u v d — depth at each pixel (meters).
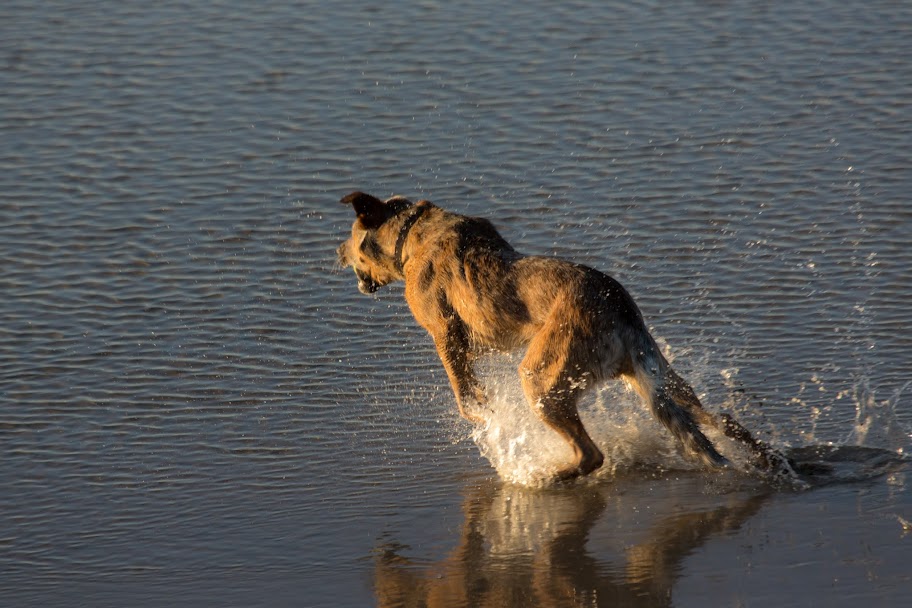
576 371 22.06
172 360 27.78
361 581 19.25
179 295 30.78
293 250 33.00
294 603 18.69
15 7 51.12
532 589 18.58
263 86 43.56
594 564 19.23
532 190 35.62
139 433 24.81
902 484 21.22
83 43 47.47
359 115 41.09
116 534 21.20
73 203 35.81
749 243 32.06
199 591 19.22
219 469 23.41
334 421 25.22
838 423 23.66
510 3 50.59
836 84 42.41
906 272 30.00
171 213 35.16
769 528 19.95
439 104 41.72
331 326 29.31
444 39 47.03
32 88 43.66
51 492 22.69
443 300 24.22
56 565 20.28
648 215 33.91
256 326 29.28
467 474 23.05
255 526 21.30
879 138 38.22
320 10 50.34
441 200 35.22
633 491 21.94
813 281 29.84
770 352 26.61
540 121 40.31
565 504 21.59
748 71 43.72
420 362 27.69
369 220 25.53
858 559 18.66
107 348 28.30
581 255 31.72
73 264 32.41
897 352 26.25
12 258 32.72
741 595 17.84
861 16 48.44
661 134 39.12
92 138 40.00
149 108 42.09
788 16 48.75
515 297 23.14
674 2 50.50
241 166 37.91
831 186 35.16
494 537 20.45
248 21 49.34
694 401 22.62
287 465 23.50
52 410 25.69
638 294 29.64
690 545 19.58
